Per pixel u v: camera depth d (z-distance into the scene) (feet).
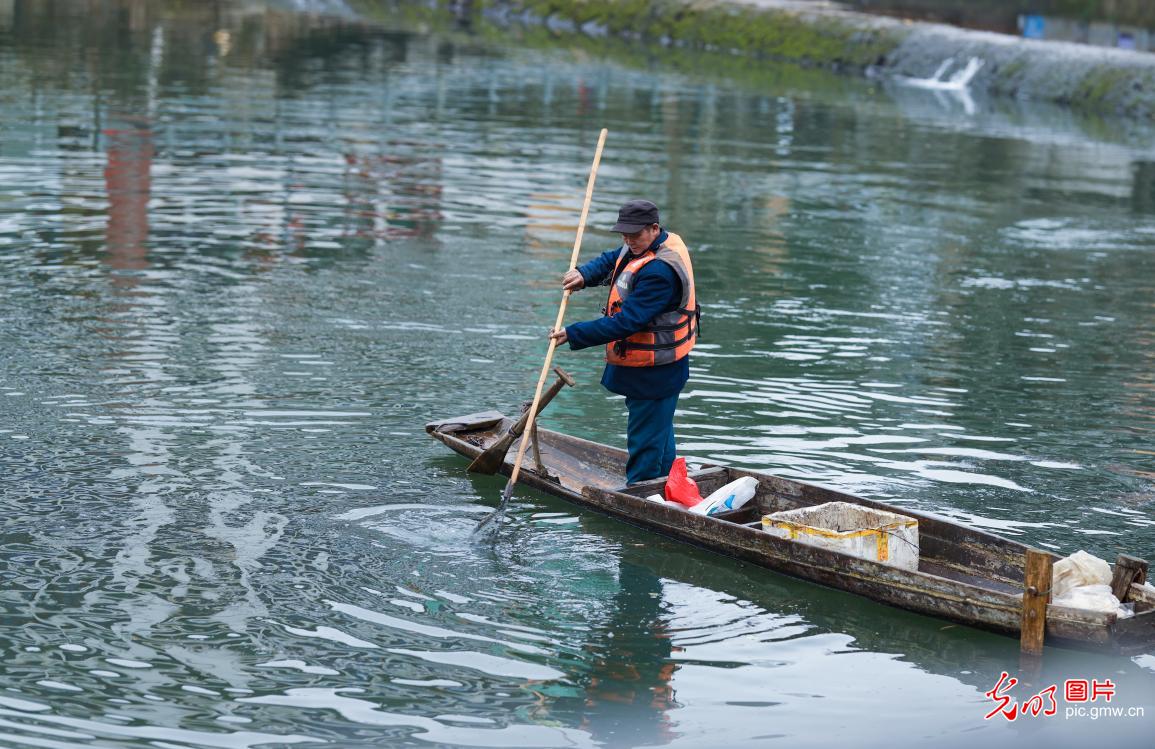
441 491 26.21
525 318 39.29
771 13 131.13
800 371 35.27
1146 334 40.75
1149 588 20.97
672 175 65.31
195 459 26.91
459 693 18.75
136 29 117.80
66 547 22.61
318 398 31.12
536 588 22.27
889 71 118.01
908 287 45.75
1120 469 28.81
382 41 120.37
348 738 17.47
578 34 139.44
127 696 18.17
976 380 35.17
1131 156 79.15
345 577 22.18
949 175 69.67
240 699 18.26
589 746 17.57
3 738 17.01
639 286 25.81
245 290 40.86
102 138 66.49
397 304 40.09
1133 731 18.29
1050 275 48.73
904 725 18.42
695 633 20.95
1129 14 120.37
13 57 94.17
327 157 65.10
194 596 21.15
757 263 48.16
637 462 26.81
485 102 86.74
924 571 23.49
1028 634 20.16
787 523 23.22
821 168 69.77
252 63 100.32
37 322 36.17
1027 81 108.37
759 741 17.89
